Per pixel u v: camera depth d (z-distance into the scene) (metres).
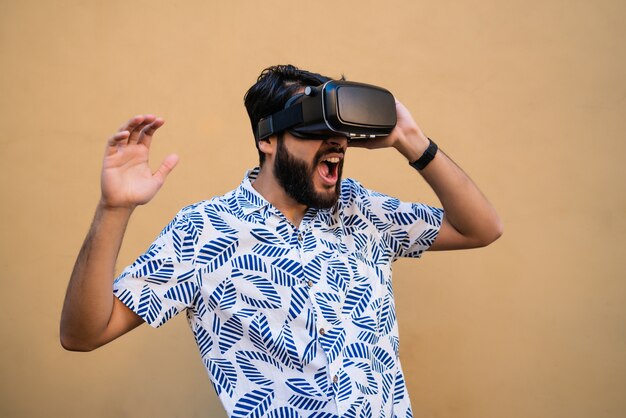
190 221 1.51
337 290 1.53
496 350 2.35
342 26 2.36
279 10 2.37
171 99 2.38
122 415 2.40
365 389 1.49
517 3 2.35
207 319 1.50
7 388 2.42
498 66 2.35
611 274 2.32
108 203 1.29
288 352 1.46
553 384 2.33
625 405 2.31
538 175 2.34
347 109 1.39
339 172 1.55
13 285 2.41
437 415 2.36
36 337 2.41
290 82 1.56
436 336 2.37
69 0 2.40
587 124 2.33
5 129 2.41
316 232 1.58
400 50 2.36
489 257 2.36
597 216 2.32
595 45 2.33
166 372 2.39
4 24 2.41
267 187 1.60
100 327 1.37
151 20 2.39
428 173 1.62
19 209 2.41
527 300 2.34
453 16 2.35
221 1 2.38
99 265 1.31
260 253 1.51
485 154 2.35
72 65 2.40
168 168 1.34
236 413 1.47
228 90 2.37
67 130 2.40
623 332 2.32
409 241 1.71
